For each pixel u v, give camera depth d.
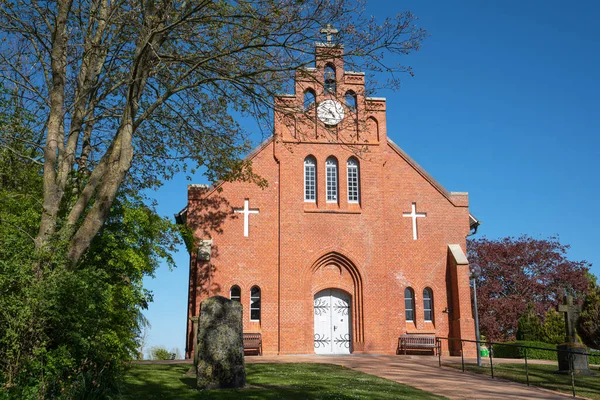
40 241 11.94
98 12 15.62
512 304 42.16
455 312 27.45
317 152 28.67
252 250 27.27
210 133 18.48
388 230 28.39
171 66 16.69
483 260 45.78
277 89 16.67
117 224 16.16
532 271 46.19
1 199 14.80
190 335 26.14
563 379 18.75
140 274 15.66
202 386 14.04
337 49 15.84
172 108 18.05
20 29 14.99
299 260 27.30
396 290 27.78
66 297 10.89
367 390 14.62
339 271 27.81
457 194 29.23
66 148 14.51
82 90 15.09
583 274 45.41
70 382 10.63
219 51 15.95
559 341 35.75
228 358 14.35
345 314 27.72
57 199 13.14
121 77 17.06
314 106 17.23
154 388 14.15
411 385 16.64
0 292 10.27
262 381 15.57
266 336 26.44
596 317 22.00
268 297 26.88
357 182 28.89
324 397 13.17
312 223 27.78
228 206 27.62
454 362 23.50
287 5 14.79
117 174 13.59
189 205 27.38
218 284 26.66
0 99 16.61
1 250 10.89
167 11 14.14
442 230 28.75
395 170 29.16
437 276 28.16
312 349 26.52
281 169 28.22
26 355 10.27
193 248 23.38
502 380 18.55
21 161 17.33
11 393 9.76
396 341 27.23
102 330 12.49
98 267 15.23
